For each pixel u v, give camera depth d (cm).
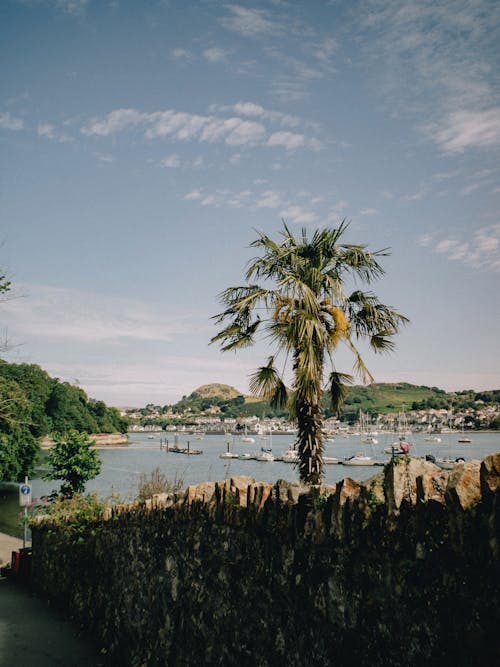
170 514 739
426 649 345
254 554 546
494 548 305
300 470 887
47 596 1230
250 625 538
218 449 16462
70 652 877
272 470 8875
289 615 484
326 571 445
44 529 1322
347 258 983
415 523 368
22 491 1683
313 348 889
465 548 327
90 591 1005
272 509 529
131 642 803
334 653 426
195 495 697
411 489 388
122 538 894
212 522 631
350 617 413
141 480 1672
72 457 1683
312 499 480
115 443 17962
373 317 976
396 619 371
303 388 861
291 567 488
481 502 326
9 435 4728
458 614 325
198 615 634
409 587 364
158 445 18850
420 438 18462
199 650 623
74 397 14075
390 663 371
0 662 832
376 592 392
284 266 982
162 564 743
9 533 2572
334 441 17075
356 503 426
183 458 12481
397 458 411
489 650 301
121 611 855
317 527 460
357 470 8688
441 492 365
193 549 666
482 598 310
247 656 535
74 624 1023
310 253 985
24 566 1416
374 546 401
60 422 12850
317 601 450
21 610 1124
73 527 1135
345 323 934
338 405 999
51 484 6038
